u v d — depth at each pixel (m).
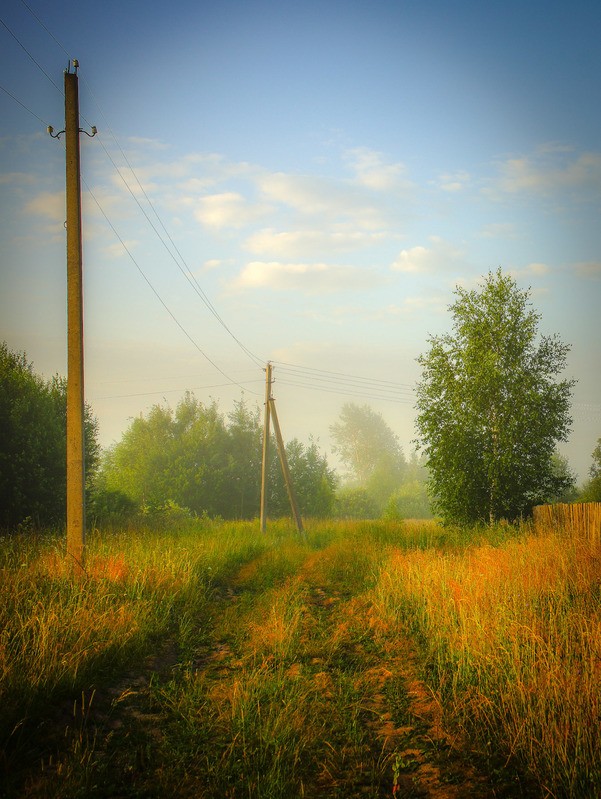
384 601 10.22
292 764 4.88
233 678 6.86
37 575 9.83
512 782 4.63
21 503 20.42
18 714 5.38
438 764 4.98
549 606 7.65
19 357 23.44
